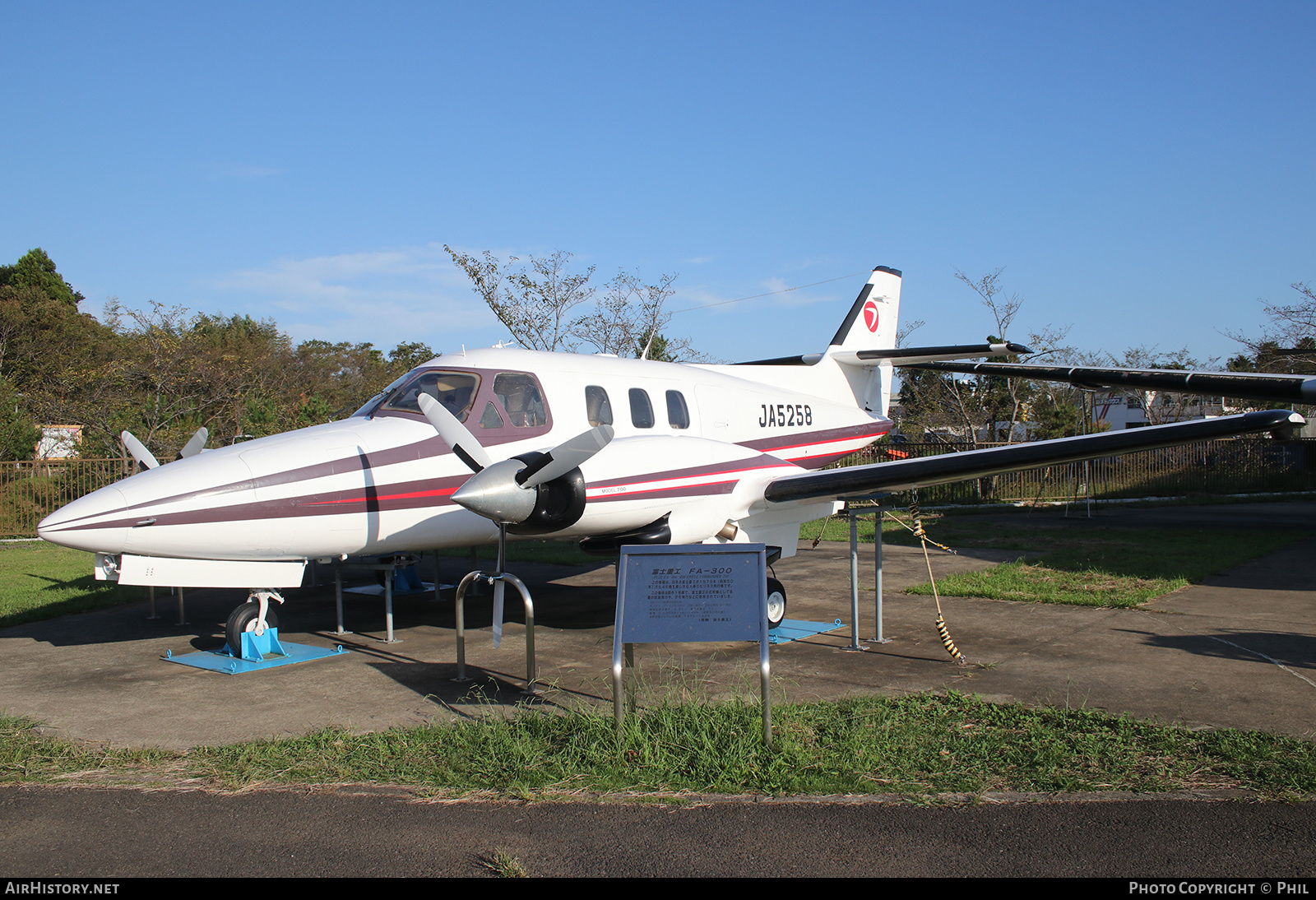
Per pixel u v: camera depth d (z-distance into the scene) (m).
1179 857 3.52
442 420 6.79
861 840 3.71
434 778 4.42
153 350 30.36
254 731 5.35
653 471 7.48
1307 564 11.90
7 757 4.79
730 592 4.82
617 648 4.72
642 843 3.70
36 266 55.75
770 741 4.67
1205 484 24.31
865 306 13.10
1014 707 5.51
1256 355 27.59
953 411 28.34
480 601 10.35
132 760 4.76
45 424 29.30
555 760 4.57
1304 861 3.47
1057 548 13.78
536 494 6.39
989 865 3.48
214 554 6.88
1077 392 28.55
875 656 7.14
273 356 46.06
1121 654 7.02
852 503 8.72
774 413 10.88
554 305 24.72
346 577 12.48
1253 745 4.71
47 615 9.46
